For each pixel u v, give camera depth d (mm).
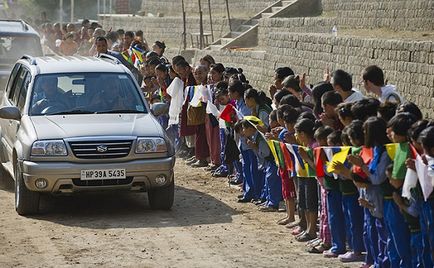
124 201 21047
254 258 15875
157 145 19266
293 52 37625
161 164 19188
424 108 27250
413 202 13414
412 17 33781
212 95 24125
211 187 22688
